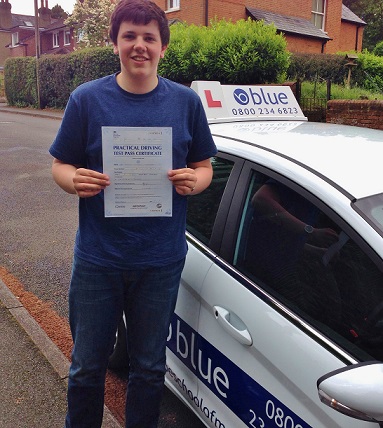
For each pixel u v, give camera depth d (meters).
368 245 1.66
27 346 3.32
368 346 1.61
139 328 2.06
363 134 2.47
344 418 1.55
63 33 40.91
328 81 10.68
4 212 6.66
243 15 18.80
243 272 2.06
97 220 1.90
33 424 2.63
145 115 1.82
